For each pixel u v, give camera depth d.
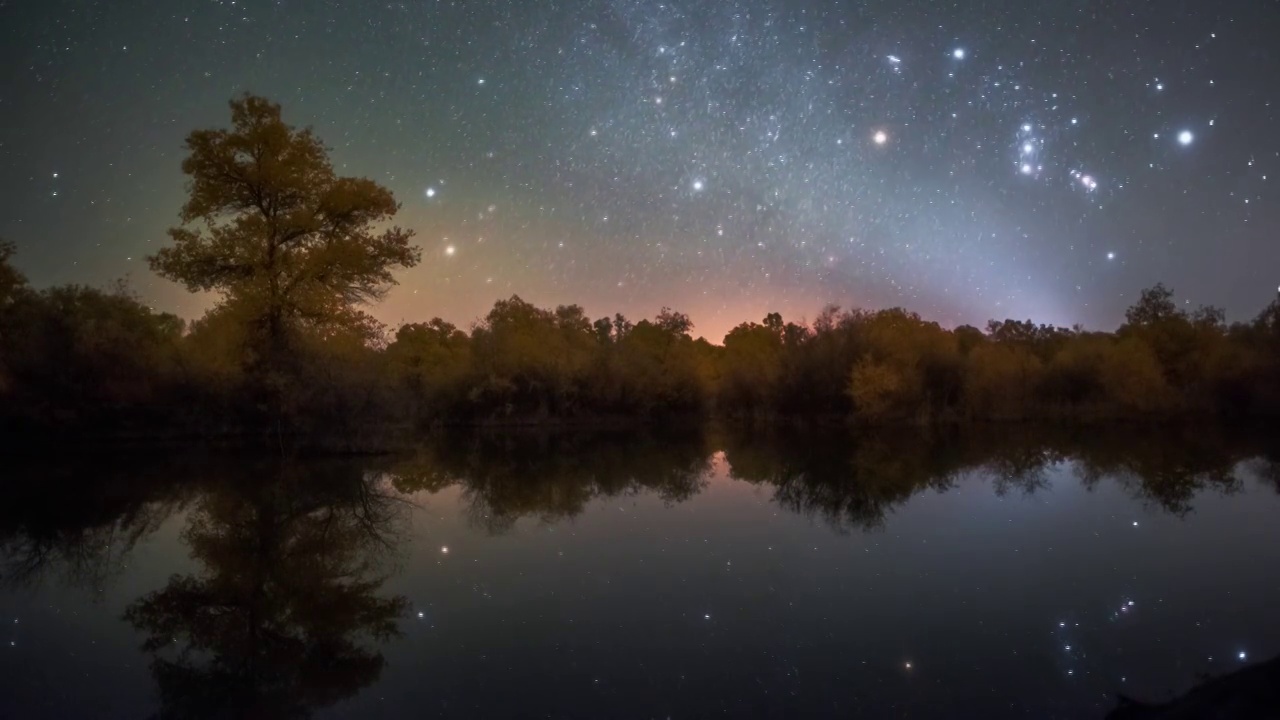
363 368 30.27
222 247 27.50
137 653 8.32
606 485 21.80
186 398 31.62
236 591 10.87
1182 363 47.03
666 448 33.22
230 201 28.39
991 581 10.99
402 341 56.91
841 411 45.19
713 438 38.00
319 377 29.00
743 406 50.31
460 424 48.84
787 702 6.80
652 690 7.11
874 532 14.62
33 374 29.69
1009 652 8.09
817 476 22.98
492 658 8.02
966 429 39.00
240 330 28.81
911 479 21.84
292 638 8.77
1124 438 32.69
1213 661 7.79
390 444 30.95
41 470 23.95
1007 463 25.12
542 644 8.46
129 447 29.83
